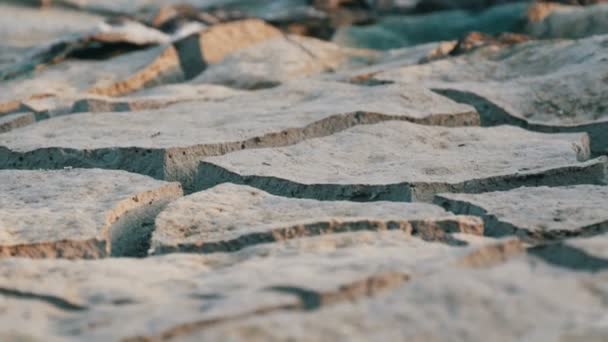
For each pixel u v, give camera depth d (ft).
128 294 12.83
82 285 13.25
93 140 23.38
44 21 49.19
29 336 11.44
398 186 19.22
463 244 15.79
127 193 19.40
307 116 24.43
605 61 27.94
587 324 11.07
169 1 55.31
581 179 20.24
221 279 13.05
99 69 34.58
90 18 51.42
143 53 36.22
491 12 46.29
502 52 31.53
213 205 18.16
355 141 22.76
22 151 23.12
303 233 16.30
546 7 38.70
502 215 17.37
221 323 11.32
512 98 26.40
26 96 30.58
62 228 17.15
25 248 16.24
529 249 12.90
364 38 43.39
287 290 12.03
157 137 23.30
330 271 12.85
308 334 11.00
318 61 33.99
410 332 11.02
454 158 21.35
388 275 12.16
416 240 15.52
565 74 27.53
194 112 26.32
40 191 19.85
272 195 18.85
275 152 21.99
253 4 52.65
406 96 26.13
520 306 11.42
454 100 26.66
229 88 31.53
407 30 44.68
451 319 11.23
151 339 11.05
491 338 10.87
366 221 16.44
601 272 12.22
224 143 22.47
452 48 33.35
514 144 22.65
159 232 16.81
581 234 16.66
